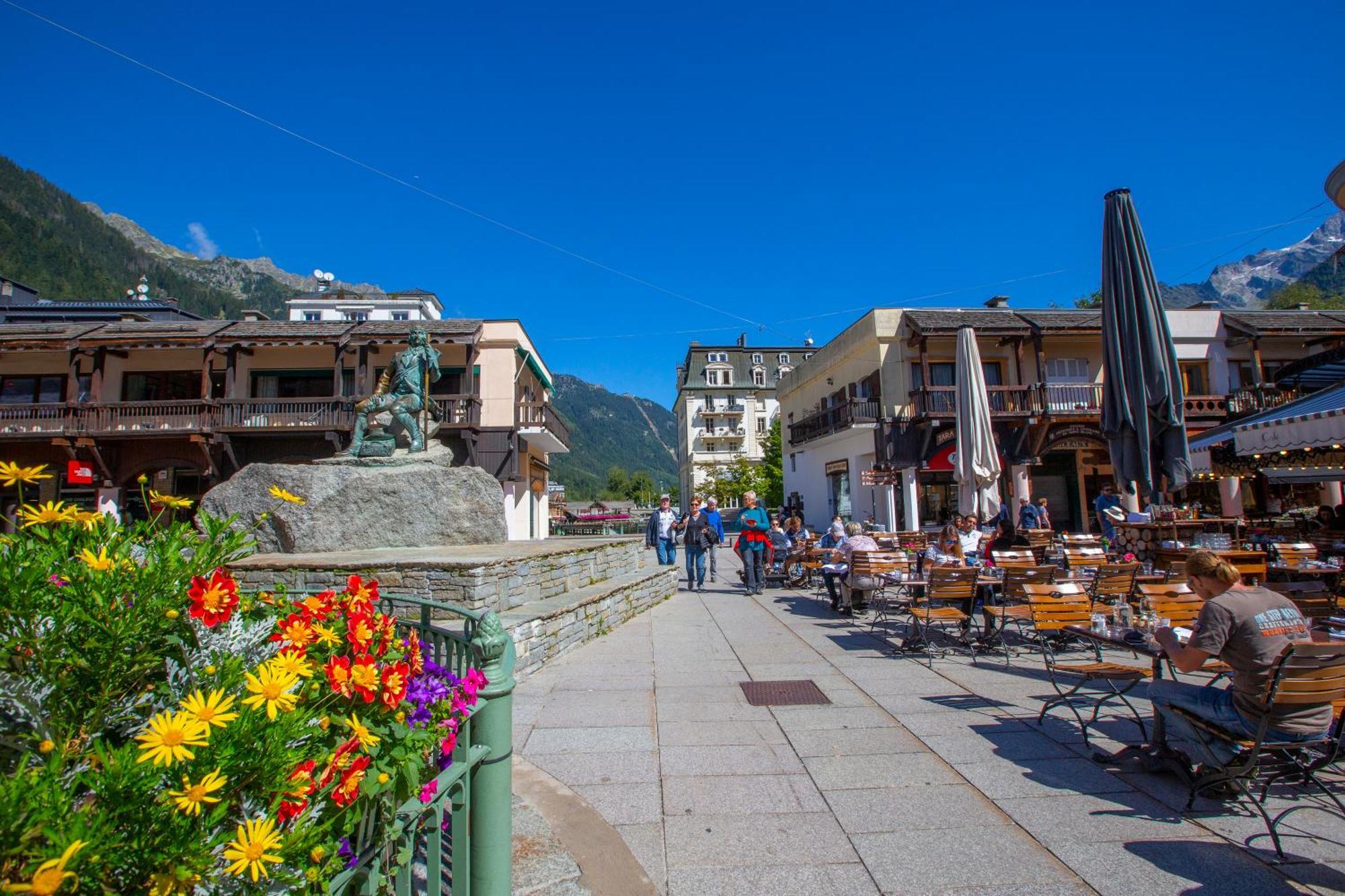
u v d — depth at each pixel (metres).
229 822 1.39
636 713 5.14
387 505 8.80
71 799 1.21
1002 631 7.14
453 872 1.98
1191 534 11.52
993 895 2.71
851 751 4.30
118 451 23.97
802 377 32.28
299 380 25.62
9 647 1.47
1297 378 18.48
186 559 1.86
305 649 1.84
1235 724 3.32
